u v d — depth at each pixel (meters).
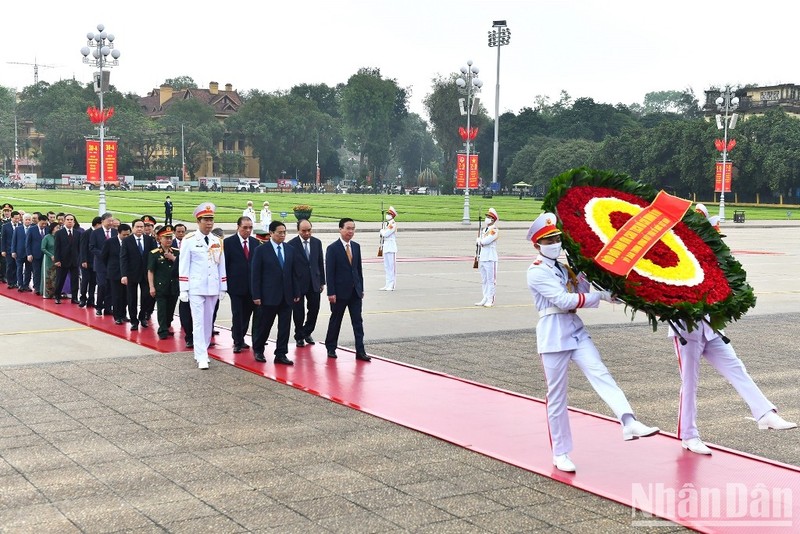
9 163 127.06
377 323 14.68
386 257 19.41
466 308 16.66
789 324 15.01
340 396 9.20
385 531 5.50
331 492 6.23
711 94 108.12
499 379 10.26
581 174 7.16
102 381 9.90
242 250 11.91
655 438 7.75
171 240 12.83
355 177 170.62
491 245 16.88
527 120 123.19
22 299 17.58
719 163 58.44
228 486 6.34
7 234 19.33
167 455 7.10
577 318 6.93
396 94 131.62
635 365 11.15
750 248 35.28
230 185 112.12
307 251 12.40
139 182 106.25
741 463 7.02
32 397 9.08
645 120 131.88
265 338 11.12
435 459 7.06
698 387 9.94
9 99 130.25
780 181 82.50
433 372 10.51
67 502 5.99
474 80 48.94
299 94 149.62
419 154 166.50
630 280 6.47
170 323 13.10
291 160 123.12
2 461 6.91
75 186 106.06
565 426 6.83
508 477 6.62
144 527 5.54
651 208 7.05
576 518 5.76
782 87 103.38
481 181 125.94
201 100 123.31
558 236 6.67
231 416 8.38
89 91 118.56
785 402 9.23
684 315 6.39
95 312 15.67
